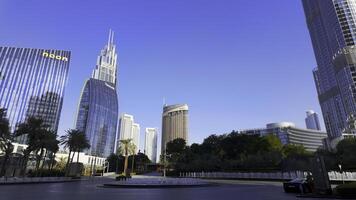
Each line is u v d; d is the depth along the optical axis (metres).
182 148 137.00
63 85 164.50
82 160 144.62
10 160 74.94
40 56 163.38
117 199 19.09
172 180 42.59
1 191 26.38
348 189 18.70
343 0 185.38
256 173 66.12
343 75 168.62
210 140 112.12
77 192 26.05
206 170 91.81
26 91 150.50
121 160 153.38
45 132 63.47
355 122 138.88
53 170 75.31
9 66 152.12
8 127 54.34
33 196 21.25
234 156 94.62
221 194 23.95
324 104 194.12
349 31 175.75
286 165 68.94
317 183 21.23
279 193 24.95
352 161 58.91
